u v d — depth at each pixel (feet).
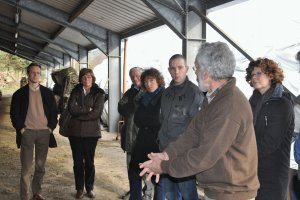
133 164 11.67
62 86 40.40
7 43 76.64
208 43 6.21
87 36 33.53
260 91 8.88
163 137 10.54
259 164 8.27
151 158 6.52
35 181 13.69
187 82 10.48
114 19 30.01
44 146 13.47
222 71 5.93
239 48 16.72
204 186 6.19
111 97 34.40
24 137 12.99
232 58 6.01
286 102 8.23
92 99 14.12
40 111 13.19
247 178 5.95
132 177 11.91
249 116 5.90
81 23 33.17
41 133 13.23
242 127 5.83
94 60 60.64
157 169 6.41
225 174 5.87
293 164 9.84
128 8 26.05
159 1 18.56
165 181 10.69
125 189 16.30
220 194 5.95
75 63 66.54
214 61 5.92
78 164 14.56
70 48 49.52
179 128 10.24
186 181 10.09
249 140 5.94
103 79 47.83
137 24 29.30
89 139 14.42
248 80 9.14
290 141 8.30
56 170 19.38
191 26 18.93
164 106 10.68
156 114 11.35
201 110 6.53
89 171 14.78
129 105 13.15
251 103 8.99
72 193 15.51
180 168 5.91
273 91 8.48
